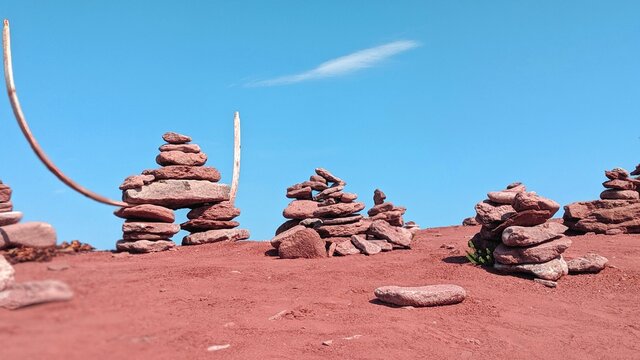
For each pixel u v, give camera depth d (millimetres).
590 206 20766
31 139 7363
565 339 10414
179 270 12336
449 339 10000
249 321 9672
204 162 18734
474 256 14922
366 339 9578
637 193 20703
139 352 4418
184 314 8477
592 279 13891
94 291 4527
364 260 15242
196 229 18594
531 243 13734
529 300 12500
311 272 13727
